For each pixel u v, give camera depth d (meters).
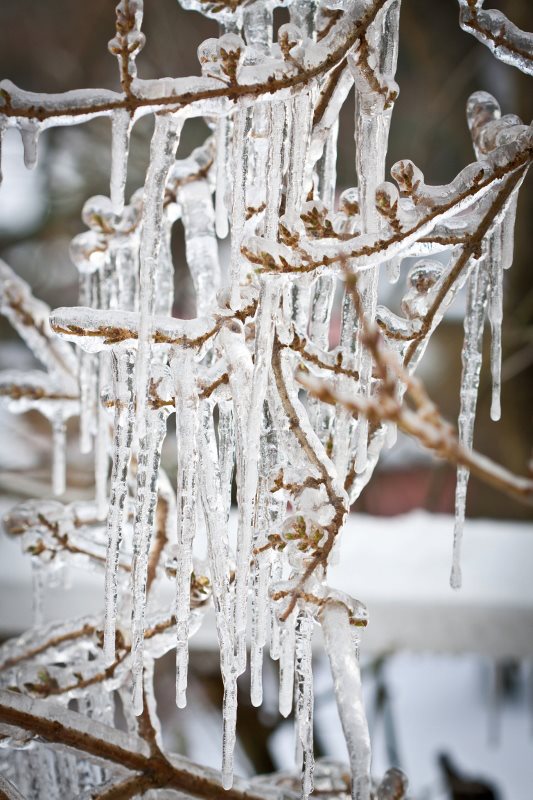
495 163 0.67
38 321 0.82
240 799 0.73
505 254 0.71
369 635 0.91
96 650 0.75
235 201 0.66
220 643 0.67
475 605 0.90
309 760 0.68
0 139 0.66
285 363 0.68
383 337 0.70
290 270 0.65
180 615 0.67
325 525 0.67
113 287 0.77
